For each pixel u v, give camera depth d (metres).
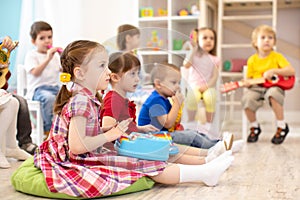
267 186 1.76
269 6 4.45
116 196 1.60
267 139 3.34
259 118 4.57
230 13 4.67
